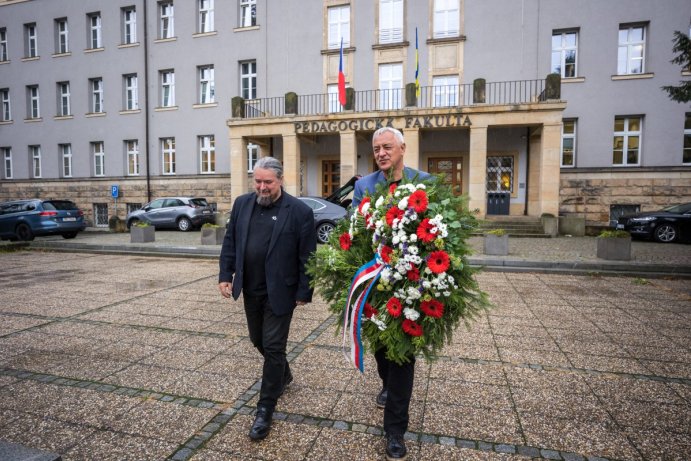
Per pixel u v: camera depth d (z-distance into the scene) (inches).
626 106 672.4
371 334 95.7
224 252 115.2
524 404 117.8
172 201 751.7
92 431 104.6
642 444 98.4
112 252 481.7
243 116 743.7
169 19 907.4
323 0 794.8
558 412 113.4
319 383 131.2
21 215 602.5
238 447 97.5
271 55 827.4
